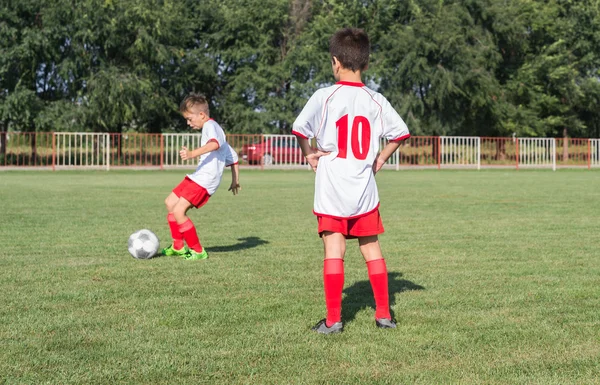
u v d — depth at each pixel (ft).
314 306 13.98
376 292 12.45
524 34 134.62
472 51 121.08
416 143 109.50
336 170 12.07
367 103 12.37
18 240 24.30
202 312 13.38
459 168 109.60
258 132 123.24
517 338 11.58
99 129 112.16
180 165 99.14
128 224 29.71
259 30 127.03
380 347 11.00
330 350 10.82
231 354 10.56
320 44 126.41
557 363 10.19
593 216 34.12
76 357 10.36
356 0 127.24
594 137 157.38
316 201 12.28
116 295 14.97
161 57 109.50
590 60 141.49
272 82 124.47
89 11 101.91
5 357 10.32
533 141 111.96
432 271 18.39
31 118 102.17
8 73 101.19
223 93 132.98
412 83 123.24
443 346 11.08
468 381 9.35
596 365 10.09
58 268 18.56
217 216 33.99
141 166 97.40
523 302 14.47
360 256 21.18
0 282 16.42
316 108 12.13
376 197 12.49
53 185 59.82
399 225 29.89
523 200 44.65
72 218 31.99
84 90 107.55
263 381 9.30
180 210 20.43
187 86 124.36
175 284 16.38
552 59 135.13
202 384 9.18
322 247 23.09
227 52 126.72
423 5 125.80
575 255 21.31
